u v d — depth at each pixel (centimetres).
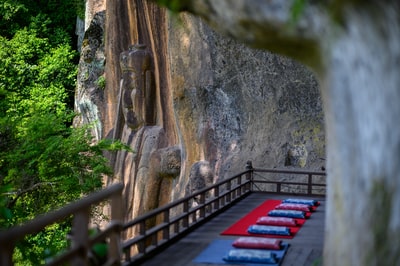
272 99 1619
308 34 468
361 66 448
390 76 434
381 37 434
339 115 472
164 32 1989
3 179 1277
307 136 1566
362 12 436
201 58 1719
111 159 2072
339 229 487
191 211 1002
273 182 1353
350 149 468
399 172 439
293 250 880
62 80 2622
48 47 2661
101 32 2288
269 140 1600
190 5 525
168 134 1980
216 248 883
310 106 1580
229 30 512
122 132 2098
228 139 1680
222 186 1622
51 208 1368
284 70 1611
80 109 2311
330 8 445
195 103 1733
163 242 893
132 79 2033
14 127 1324
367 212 458
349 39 450
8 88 2519
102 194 636
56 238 1644
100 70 2264
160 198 1933
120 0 2128
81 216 597
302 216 1091
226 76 1683
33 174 1332
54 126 1376
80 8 2702
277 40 493
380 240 454
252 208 1198
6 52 2536
